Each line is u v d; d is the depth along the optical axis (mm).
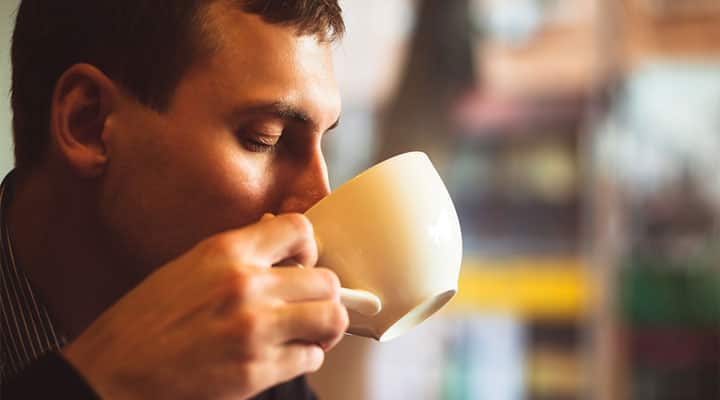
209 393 603
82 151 814
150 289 625
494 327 3318
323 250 733
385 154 2645
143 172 796
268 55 763
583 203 3365
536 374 3295
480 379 3266
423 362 3271
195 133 772
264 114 767
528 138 3371
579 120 3379
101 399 588
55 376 589
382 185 737
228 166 774
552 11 3357
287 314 624
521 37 3334
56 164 845
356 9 3078
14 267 874
